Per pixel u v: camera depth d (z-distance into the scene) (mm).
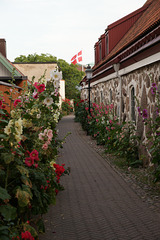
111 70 11273
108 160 8891
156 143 5836
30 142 3939
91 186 6195
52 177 4684
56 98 4832
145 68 7453
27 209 3104
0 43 16406
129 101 9164
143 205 4953
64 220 4348
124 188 5992
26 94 5086
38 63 20391
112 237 3777
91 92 19484
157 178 5812
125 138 8375
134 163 7645
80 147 11523
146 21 9609
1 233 2289
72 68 43469
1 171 2637
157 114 6555
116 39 14234
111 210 4750
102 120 11297
